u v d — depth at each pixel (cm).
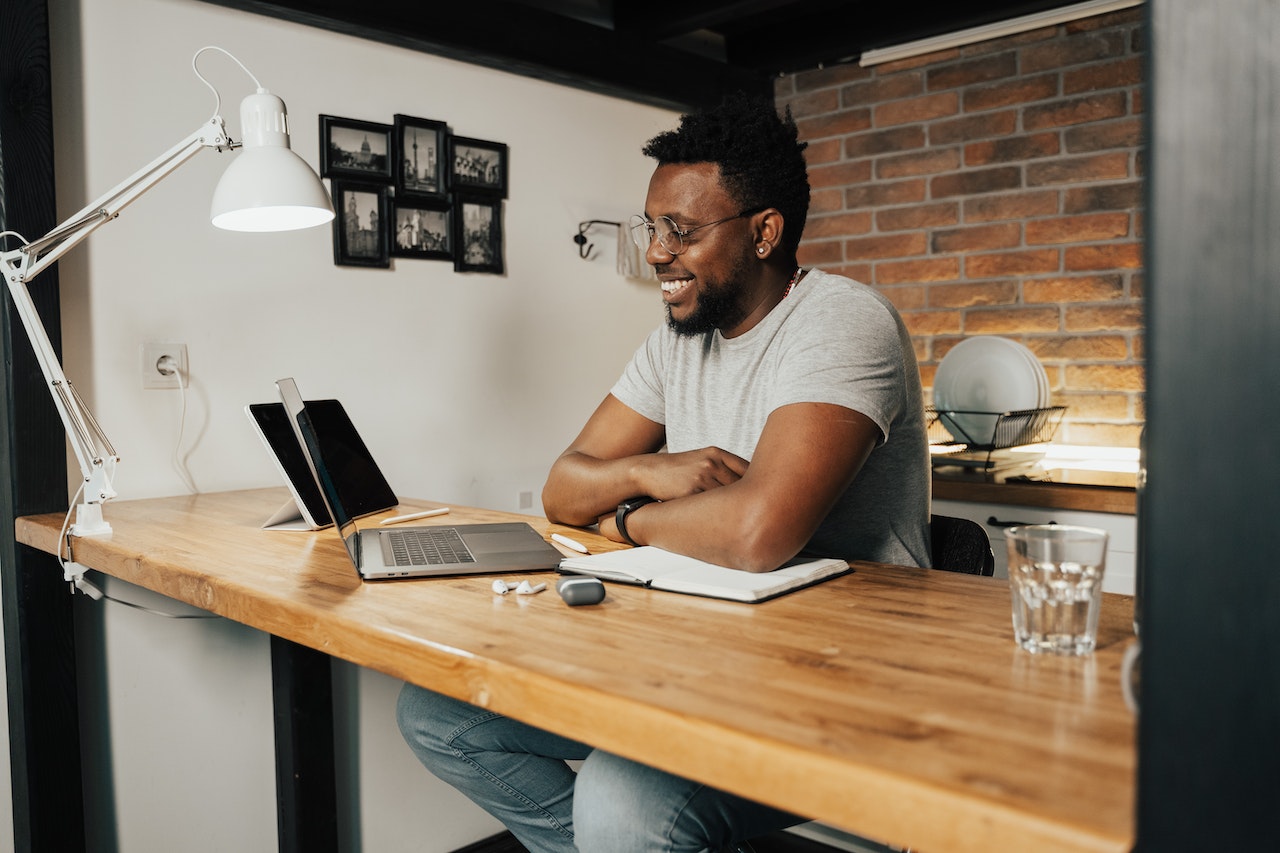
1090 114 280
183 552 139
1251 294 41
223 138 150
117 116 189
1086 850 50
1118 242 277
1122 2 265
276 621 108
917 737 64
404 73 234
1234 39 40
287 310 214
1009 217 295
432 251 240
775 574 114
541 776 140
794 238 151
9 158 169
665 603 105
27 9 170
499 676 82
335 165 221
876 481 143
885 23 301
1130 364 276
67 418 156
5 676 179
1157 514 44
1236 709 43
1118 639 90
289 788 195
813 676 78
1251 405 41
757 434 148
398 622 97
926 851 56
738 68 321
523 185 262
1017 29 283
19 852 181
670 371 163
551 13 259
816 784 61
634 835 102
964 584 114
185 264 198
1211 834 44
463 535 144
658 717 70
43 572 175
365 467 182
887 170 318
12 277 154
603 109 283
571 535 149
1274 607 42
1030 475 270
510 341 260
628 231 287
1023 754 61
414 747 144
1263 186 40
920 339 314
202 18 200
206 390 202
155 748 195
